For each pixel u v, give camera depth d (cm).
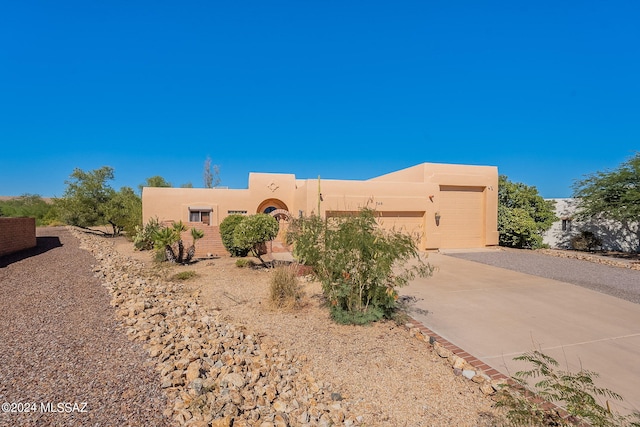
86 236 2219
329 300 762
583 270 1352
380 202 1912
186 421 336
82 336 540
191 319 680
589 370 506
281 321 700
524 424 360
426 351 571
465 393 442
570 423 369
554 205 2462
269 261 1401
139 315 662
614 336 643
